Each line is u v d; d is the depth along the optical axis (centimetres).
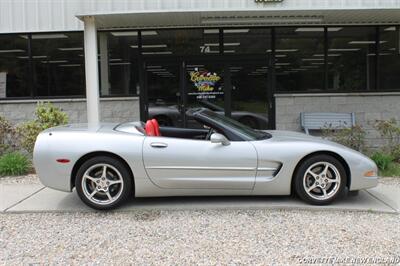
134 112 1021
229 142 534
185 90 1017
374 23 991
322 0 936
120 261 389
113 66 1020
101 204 528
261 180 532
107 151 521
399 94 1005
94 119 835
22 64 1030
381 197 589
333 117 998
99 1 955
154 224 487
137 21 902
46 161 523
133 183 538
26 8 1008
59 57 1023
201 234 454
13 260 395
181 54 1016
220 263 382
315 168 545
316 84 1013
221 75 1016
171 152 524
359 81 1016
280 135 601
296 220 497
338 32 1010
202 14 845
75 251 414
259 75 1014
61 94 1029
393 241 432
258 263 382
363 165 541
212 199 577
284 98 1009
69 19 1003
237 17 888
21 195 618
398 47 1014
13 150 836
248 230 465
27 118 1027
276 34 1009
